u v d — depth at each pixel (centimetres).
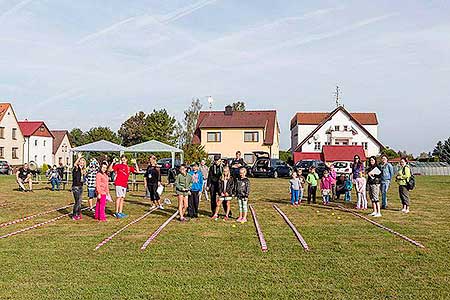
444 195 2319
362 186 1727
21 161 6222
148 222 1363
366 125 6869
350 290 691
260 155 4791
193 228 1252
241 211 1391
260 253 935
